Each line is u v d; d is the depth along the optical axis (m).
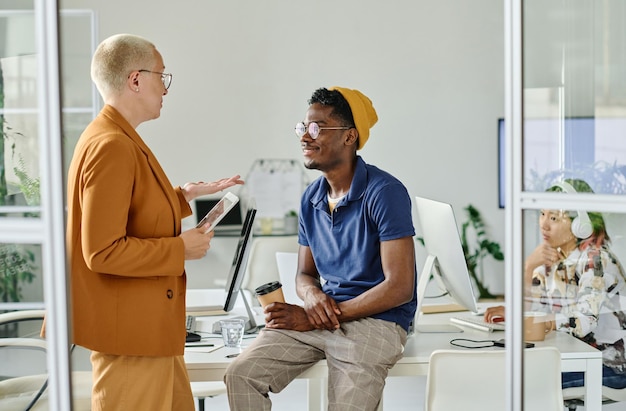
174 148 6.82
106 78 2.67
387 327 3.03
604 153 2.25
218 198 6.82
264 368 2.92
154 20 6.73
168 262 2.57
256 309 3.95
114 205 2.48
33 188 2.16
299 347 3.01
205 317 3.74
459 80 7.00
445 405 2.82
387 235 3.07
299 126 3.22
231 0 6.78
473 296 3.41
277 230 6.88
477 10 6.97
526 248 2.27
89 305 2.54
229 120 6.84
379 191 3.11
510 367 2.25
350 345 2.93
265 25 6.82
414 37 6.95
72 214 2.56
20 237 2.16
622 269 2.39
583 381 2.54
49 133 2.13
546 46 2.21
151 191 2.62
